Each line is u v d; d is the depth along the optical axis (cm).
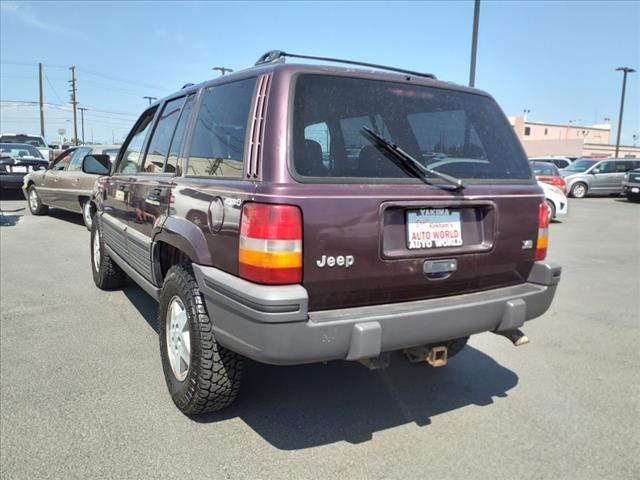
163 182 358
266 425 316
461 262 289
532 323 518
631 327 507
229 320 260
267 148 251
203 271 277
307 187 244
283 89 259
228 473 269
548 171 1462
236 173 272
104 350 419
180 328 325
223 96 310
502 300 295
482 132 323
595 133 8419
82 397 341
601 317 538
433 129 304
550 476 271
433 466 279
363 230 255
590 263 823
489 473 273
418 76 322
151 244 363
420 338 269
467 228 294
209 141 312
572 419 329
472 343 463
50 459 274
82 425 308
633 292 639
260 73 277
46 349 419
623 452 293
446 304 277
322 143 259
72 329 464
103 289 584
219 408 318
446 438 306
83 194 945
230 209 261
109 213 517
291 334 238
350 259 253
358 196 253
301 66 269
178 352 328
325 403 346
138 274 417
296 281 242
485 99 335
